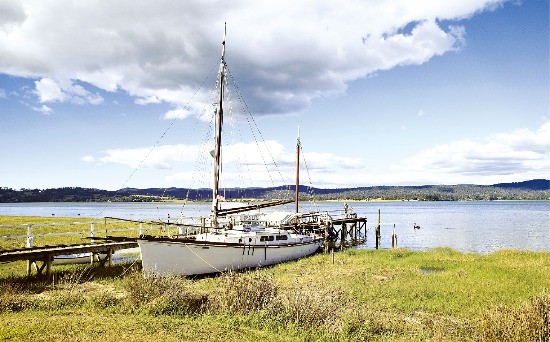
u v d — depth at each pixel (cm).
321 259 2816
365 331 1126
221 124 2567
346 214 5253
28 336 899
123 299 1348
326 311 1200
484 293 1733
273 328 1095
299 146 4584
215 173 2525
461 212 14450
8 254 1695
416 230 6769
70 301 1312
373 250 3444
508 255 2994
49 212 14138
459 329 1179
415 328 1229
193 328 1030
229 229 2550
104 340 890
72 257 2384
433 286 1870
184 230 2769
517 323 1002
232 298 1287
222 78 2577
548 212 13238
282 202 2864
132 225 4691
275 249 2605
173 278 1447
